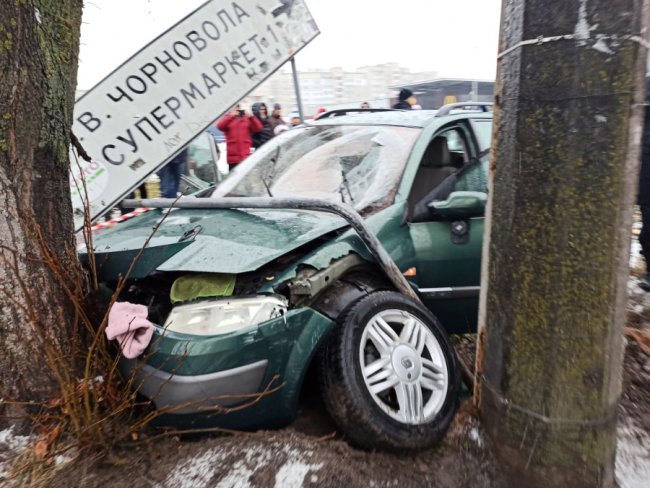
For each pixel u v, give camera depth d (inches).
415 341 101.0
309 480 84.8
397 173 129.0
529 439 82.1
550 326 78.1
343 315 96.4
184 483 83.5
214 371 84.4
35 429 93.0
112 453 88.3
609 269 75.1
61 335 94.4
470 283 126.0
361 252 106.9
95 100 155.4
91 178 155.5
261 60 178.1
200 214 125.9
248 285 98.3
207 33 168.7
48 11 91.5
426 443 93.0
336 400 90.3
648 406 115.3
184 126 167.2
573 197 74.4
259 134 318.0
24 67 88.4
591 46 70.8
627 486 88.6
